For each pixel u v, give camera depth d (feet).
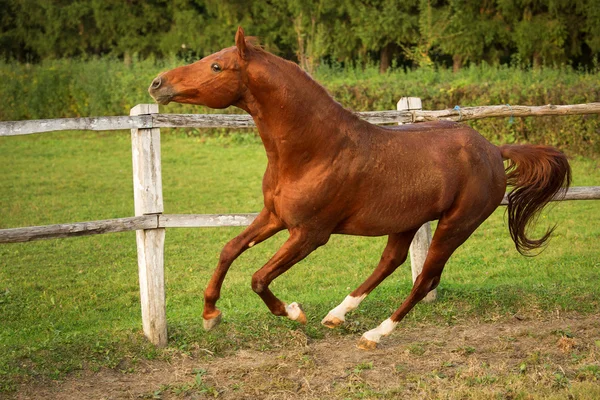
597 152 44.47
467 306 19.51
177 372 15.46
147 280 16.52
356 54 85.56
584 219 32.48
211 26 85.76
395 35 77.05
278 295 22.80
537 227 31.19
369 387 14.57
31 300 22.52
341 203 14.52
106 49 99.55
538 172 16.56
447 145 15.42
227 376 15.24
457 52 74.38
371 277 16.57
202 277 25.21
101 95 60.64
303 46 71.31
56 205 36.11
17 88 63.00
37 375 14.89
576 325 18.03
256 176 42.96
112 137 56.90
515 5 73.05
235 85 13.83
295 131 14.05
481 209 15.98
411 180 14.87
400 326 18.48
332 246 29.60
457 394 13.66
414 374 15.08
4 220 32.91
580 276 23.40
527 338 17.19
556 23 71.72
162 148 51.44
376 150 14.64
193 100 13.93
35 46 94.22
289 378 15.06
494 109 19.65
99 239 30.48
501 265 25.95
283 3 82.94
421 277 16.38
